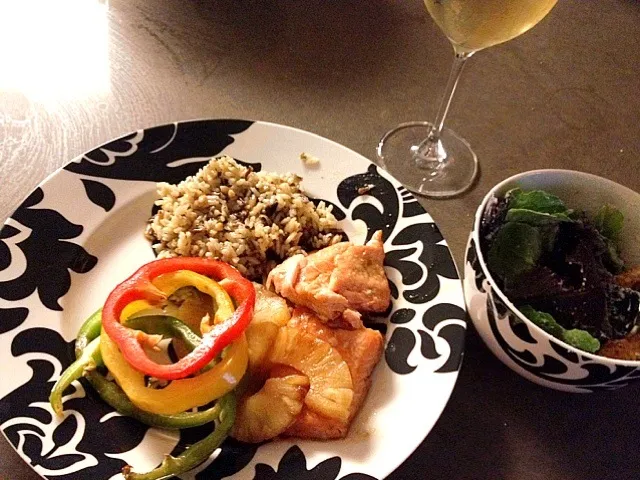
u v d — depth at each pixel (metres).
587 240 0.40
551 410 0.40
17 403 0.35
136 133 0.47
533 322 0.37
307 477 0.35
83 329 0.39
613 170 0.55
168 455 0.34
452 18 0.41
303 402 0.37
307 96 0.55
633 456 0.39
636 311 0.38
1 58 0.53
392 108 0.56
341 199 0.48
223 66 0.56
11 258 0.41
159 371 0.35
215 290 0.40
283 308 0.40
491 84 0.60
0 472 0.34
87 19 0.57
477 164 0.53
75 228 0.43
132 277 0.40
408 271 0.44
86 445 0.35
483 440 0.38
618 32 0.68
